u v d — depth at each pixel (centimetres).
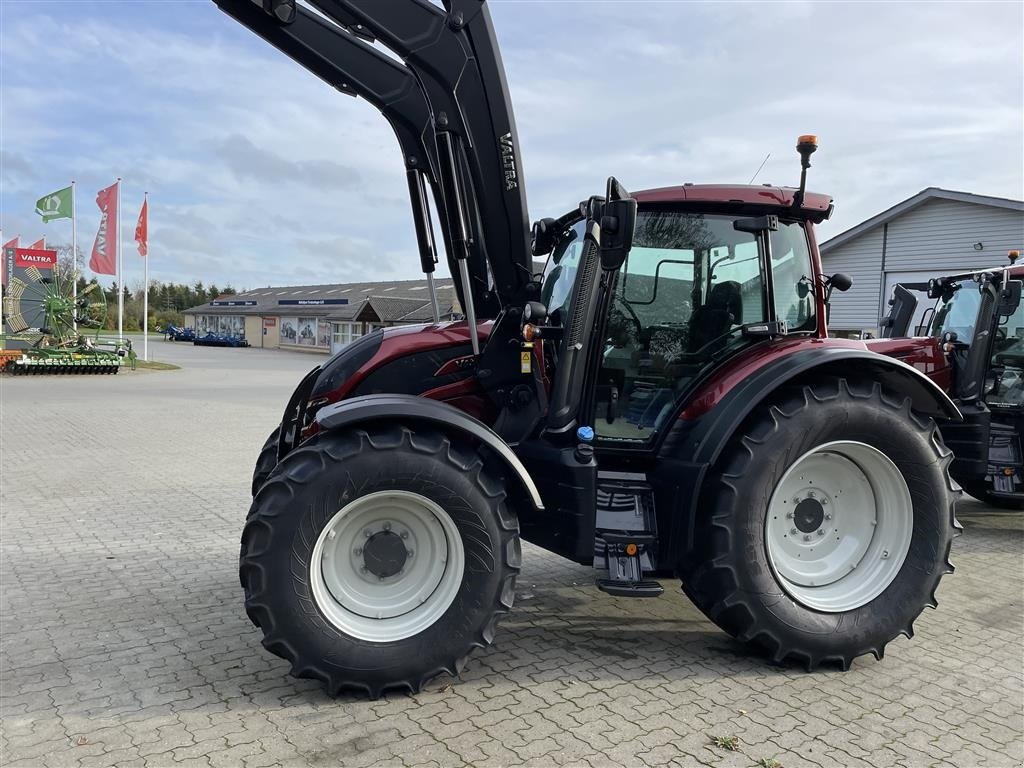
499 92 358
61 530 596
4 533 587
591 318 366
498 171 365
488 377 386
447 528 326
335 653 310
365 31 347
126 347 2759
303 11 342
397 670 316
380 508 327
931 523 369
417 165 374
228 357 3903
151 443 1055
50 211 2775
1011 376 664
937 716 316
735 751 284
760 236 395
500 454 327
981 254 1841
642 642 391
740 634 354
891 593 366
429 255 414
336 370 399
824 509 379
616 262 333
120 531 595
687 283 392
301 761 272
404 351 393
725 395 363
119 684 334
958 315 712
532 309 357
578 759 277
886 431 360
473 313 374
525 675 348
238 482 797
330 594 322
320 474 307
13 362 2377
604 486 376
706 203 382
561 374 360
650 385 394
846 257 2119
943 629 418
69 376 2377
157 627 402
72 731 293
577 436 360
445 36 350
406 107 358
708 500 351
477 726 299
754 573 345
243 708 312
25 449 988
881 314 2052
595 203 356
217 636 390
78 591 458
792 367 354
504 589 329
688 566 362
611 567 349
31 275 2628
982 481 674
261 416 1391
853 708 321
